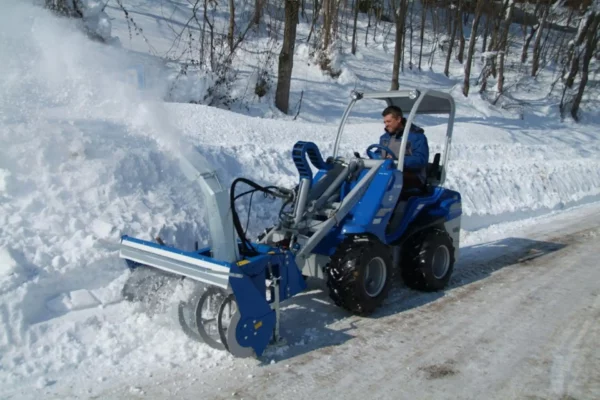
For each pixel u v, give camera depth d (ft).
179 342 12.62
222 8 70.18
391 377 11.69
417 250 16.62
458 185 29.63
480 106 71.97
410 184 17.51
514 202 31.19
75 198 16.61
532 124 69.77
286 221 14.37
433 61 88.22
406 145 16.94
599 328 14.79
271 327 12.24
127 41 50.75
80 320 13.05
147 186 18.47
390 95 16.58
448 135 18.22
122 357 12.03
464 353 12.98
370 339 13.56
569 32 116.57
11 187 15.96
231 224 12.26
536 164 38.47
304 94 56.65
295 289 13.61
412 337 13.79
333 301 15.49
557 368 12.35
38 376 11.10
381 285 14.93
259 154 24.93
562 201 33.86
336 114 53.11
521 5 121.49
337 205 14.98
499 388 11.38
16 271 13.37
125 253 12.75
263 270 12.51
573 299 17.04
